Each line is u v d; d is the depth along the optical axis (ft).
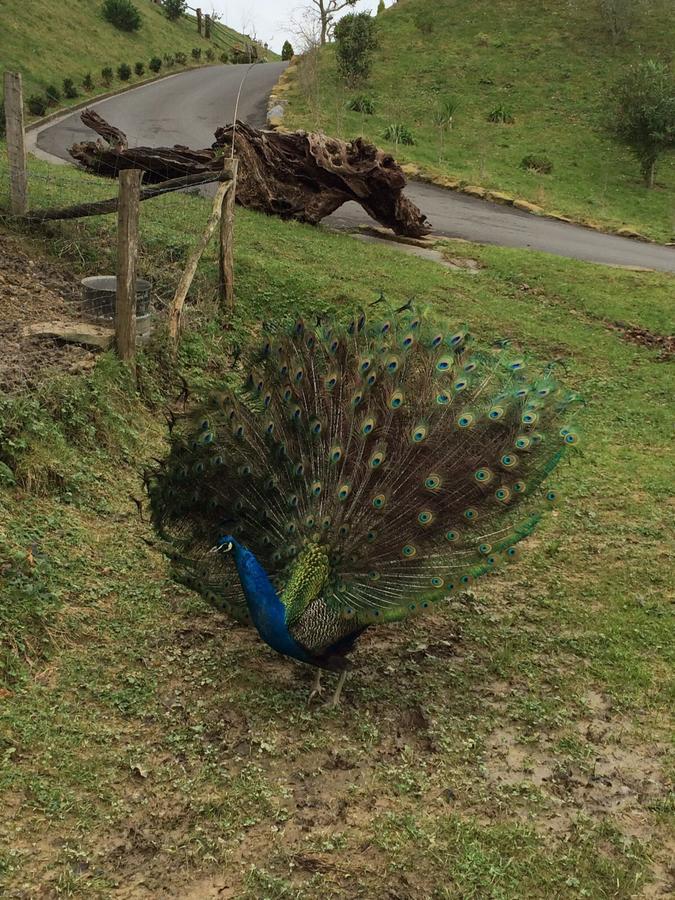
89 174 38.45
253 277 28.66
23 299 22.59
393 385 14.07
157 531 13.83
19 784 11.42
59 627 13.79
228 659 14.08
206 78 98.37
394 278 33.09
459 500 13.57
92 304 21.49
